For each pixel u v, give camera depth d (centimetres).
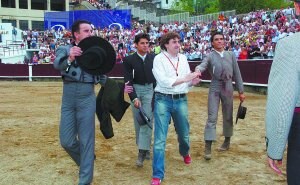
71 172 470
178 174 455
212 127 505
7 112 971
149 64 472
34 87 1808
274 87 200
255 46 1809
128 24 3503
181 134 443
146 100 473
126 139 645
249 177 444
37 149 580
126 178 444
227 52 520
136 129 496
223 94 516
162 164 409
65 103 383
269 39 1988
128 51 2631
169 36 414
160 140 410
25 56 3138
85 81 377
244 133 677
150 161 513
